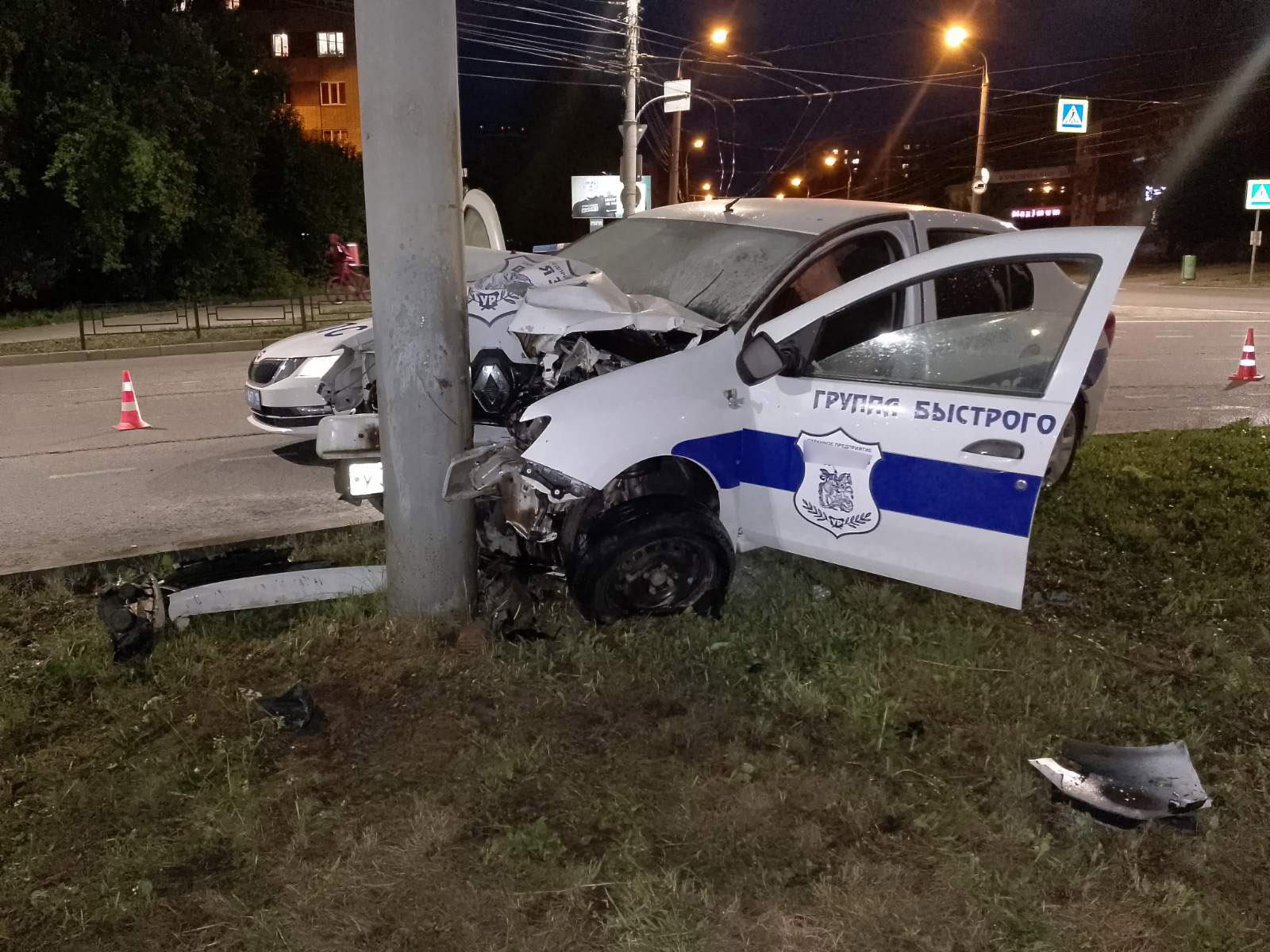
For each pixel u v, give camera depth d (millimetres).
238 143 28125
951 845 3064
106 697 3873
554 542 4684
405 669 3994
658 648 4164
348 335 7512
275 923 2713
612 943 2660
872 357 4258
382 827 3109
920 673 4066
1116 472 6832
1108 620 4715
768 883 2879
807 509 4344
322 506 6652
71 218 24234
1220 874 3006
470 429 4285
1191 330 17797
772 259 4984
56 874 2949
